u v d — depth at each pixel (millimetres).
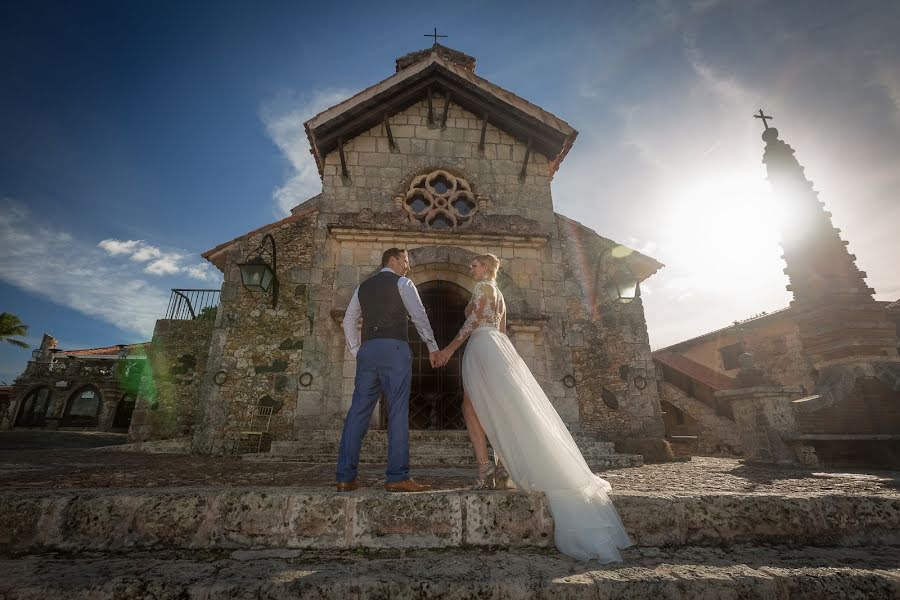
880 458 5770
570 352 8641
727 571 1598
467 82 9945
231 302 8148
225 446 7207
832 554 1842
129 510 1788
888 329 6285
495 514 1886
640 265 9594
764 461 6176
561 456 2010
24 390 24844
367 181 9578
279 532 1789
